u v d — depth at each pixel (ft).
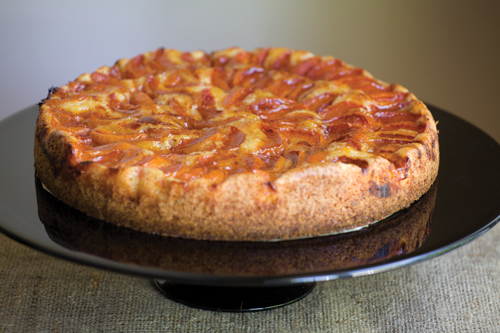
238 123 1.92
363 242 1.74
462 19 3.55
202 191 1.71
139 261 1.64
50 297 2.04
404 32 3.62
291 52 2.36
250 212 1.72
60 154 1.81
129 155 1.79
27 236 1.69
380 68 3.70
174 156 1.81
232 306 2.01
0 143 2.08
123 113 1.98
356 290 2.10
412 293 2.10
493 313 2.05
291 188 1.73
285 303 2.03
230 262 1.65
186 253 1.68
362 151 1.83
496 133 3.63
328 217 1.76
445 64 3.63
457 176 2.00
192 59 2.37
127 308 2.01
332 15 3.62
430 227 1.78
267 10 3.66
